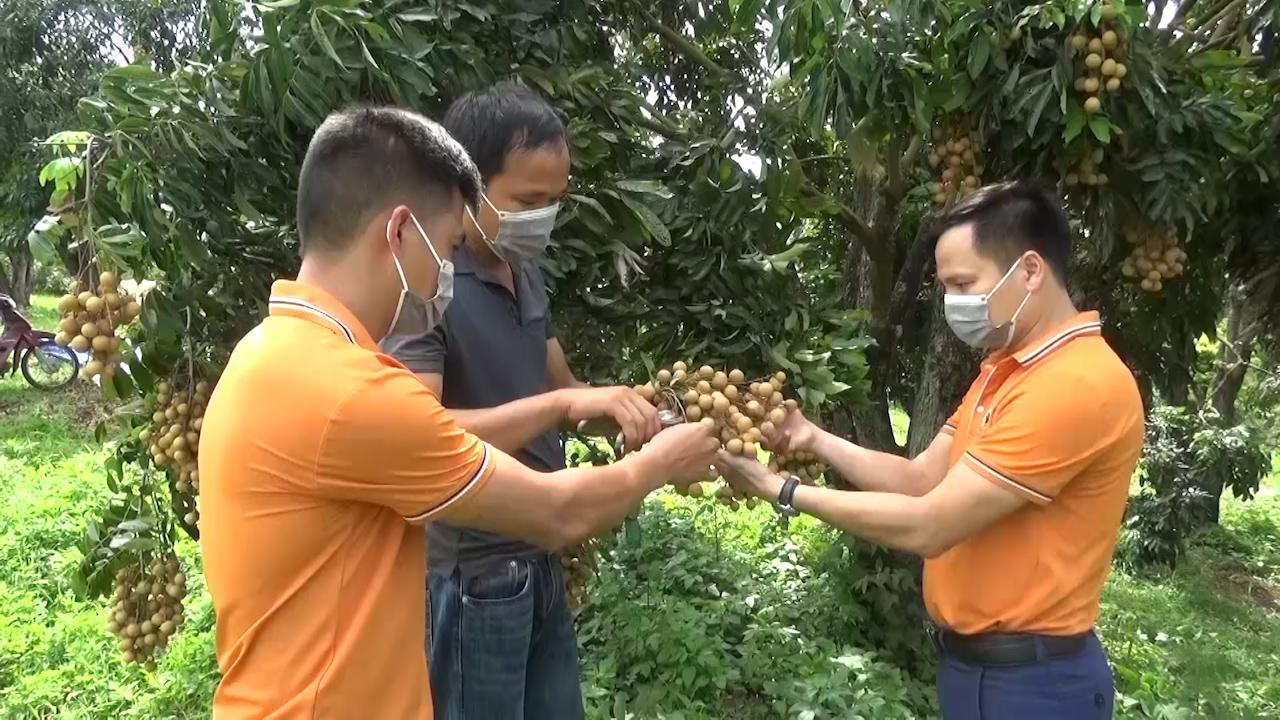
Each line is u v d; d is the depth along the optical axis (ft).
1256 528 27.76
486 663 6.58
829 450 7.59
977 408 6.82
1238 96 9.14
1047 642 6.44
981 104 8.45
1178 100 8.68
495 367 6.40
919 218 13.84
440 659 6.66
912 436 13.12
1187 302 11.57
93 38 30.07
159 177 6.69
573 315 8.66
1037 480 6.05
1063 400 5.99
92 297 6.27
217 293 7.64
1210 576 23.38
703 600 15.31
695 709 12.46
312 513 4.20
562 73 8.34
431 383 5.81
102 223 6.48
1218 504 26.27
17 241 28.71
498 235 6.09
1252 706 15.02
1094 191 8.95
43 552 17.67
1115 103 8.20
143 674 13.20
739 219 8.89
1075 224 10.54
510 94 6.14
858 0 8.61
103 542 8.57
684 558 16.46
